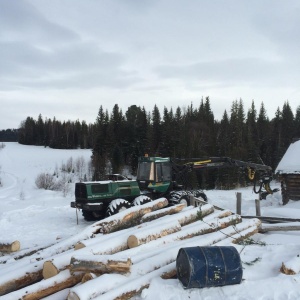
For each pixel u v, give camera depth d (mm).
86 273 6441
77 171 56688
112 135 58250
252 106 69875
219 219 10328
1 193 34312
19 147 100375
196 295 6250
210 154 53062
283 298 6152
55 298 6230
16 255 9383
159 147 51156
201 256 6371
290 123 62594
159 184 16281
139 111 64500
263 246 8898
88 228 9703
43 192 31281
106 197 14648
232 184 41312
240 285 6555
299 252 8141
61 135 98875
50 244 10094
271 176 19672
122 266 6355
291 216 13039
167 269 6906
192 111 73875
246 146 53562
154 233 8430
